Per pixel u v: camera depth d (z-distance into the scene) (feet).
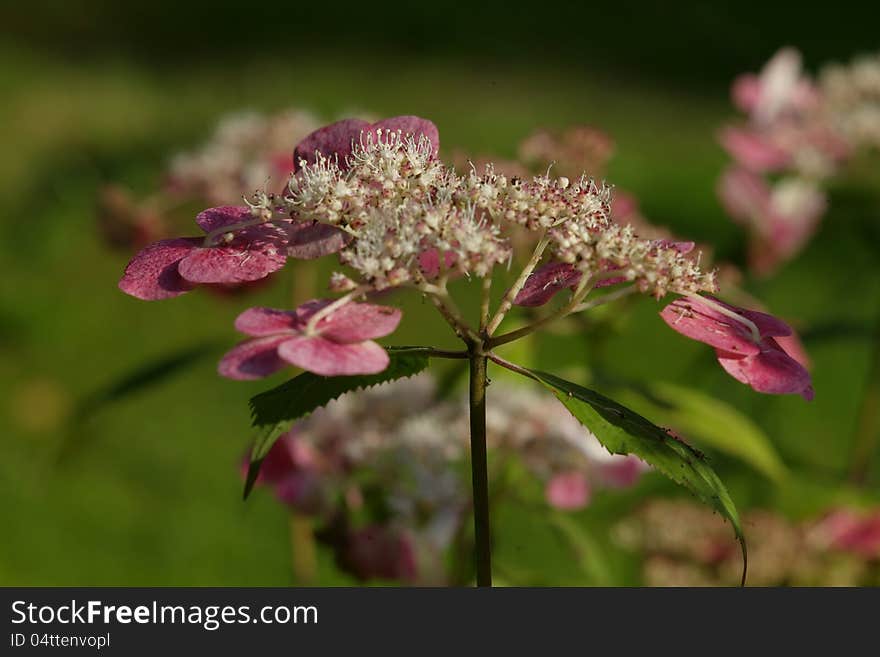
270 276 2.26
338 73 7.73
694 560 2.08
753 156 2.33
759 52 8.54
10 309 4.36
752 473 2.10
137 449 3.61
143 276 1.48
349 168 1.49
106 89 7.23
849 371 3.84
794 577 2.06
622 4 9.25
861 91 2.41
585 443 1.91
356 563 1.89
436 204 1.47
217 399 3.90
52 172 5.47
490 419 1.90
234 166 2.33
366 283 1.45
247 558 3.09
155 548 3.14
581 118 6.73
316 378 1.49
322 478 1.90
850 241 4.20
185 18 9.07
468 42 8.63
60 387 3.98
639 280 1.47
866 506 1.96
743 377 1.46
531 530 2.57
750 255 2.38
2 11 8.93
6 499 3.35
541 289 1.51
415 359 1.49
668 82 7.96
